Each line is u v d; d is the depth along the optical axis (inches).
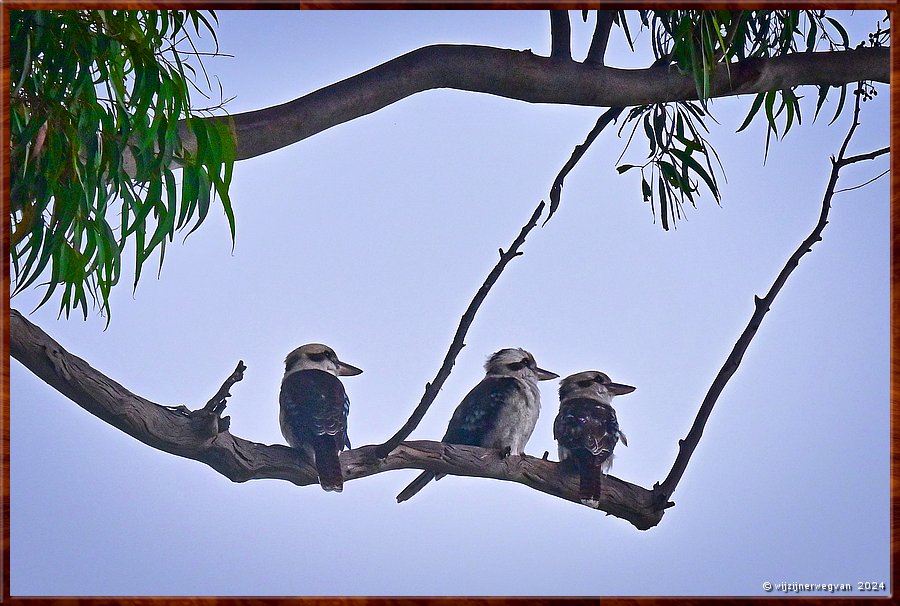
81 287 815.7
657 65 823.1
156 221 821.2
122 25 815.7
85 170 815.1
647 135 823.1
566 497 821.2
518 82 822.5
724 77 823.1
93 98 815.1
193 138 818.8
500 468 821.2
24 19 815.1
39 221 815.1
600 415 821.2
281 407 821.2
